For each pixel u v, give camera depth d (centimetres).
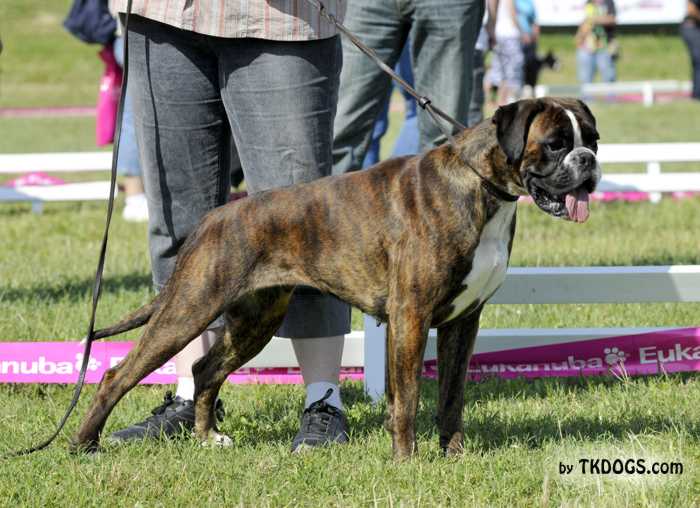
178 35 839
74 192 2031
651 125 3547
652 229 1777
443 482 746
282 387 1059
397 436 784
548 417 922
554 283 1054
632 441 816
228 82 846
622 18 6109
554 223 1855
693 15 3641
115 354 1068
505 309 1286
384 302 796
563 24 6019
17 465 798
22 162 1995
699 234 1711
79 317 1267
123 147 2005
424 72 1209
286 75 830
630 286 1050
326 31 841
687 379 1060
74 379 1064
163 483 759
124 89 870
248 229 806
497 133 735
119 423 934
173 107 852
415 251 759
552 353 1086
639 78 5456
